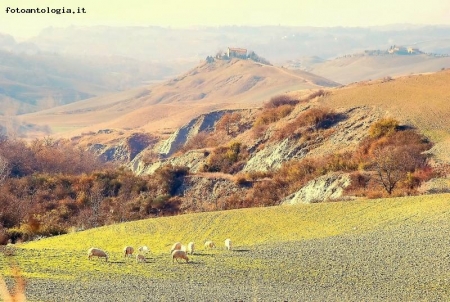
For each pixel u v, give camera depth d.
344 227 52.94
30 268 32.97
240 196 107.38
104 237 57.94
